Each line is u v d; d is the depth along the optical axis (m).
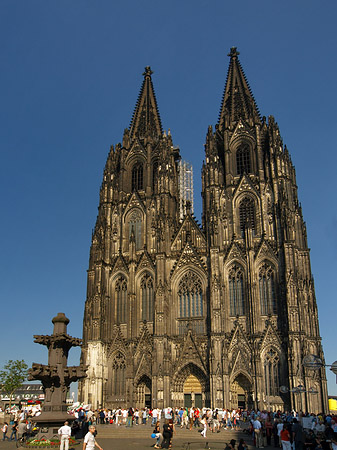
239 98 141.62
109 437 78.06
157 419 88.81
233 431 81.06
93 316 119.38
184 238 125.88
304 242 117.31
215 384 105.12
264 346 107.88
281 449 59.19
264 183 124.94
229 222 123.38
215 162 129.88
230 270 118.12
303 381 101.12
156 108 154.50
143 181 137.50
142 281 123.31
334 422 54.78
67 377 60.16
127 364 114.69
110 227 132.12
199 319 115.94
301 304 107.50
